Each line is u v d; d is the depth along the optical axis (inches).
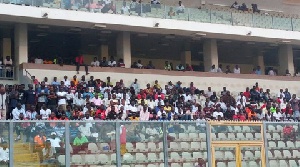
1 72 922.7
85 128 626.8
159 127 675.4
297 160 758.5
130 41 1130.7
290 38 1166.3
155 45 1177.4
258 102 1053.2
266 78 1161.4
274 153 744.3
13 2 912.9
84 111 836.0
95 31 1051.9
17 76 937.5
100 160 629.6
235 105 989.2
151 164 660.7
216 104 962.7
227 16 1108.5
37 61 965.2
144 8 1027.9
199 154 694.5
